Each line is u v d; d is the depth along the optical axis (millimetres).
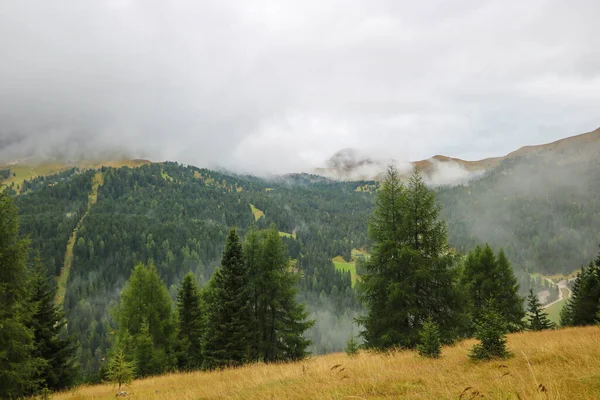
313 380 9906
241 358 24656
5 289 14234
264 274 26469
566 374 7145
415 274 18375
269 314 27094
